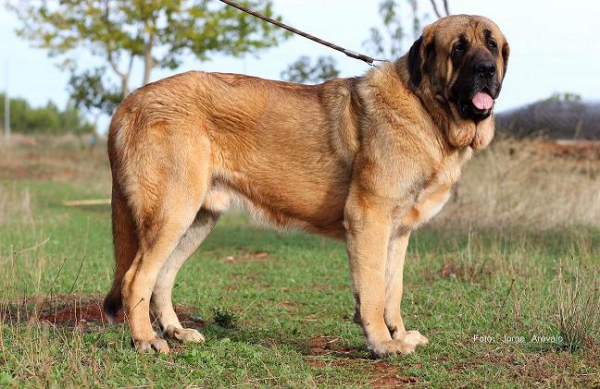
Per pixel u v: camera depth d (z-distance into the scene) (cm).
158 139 550
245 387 452
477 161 1353
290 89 582
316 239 1231
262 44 2155
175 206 548
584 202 1222
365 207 536
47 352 481
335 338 601
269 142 568
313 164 564
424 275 868
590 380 461
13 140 3716
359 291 534
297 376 475
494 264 864
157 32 2092
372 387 461
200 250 1148
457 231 1155
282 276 908
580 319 549
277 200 578
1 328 520
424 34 546
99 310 679
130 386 444
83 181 2372
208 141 566
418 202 550
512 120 1516
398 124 534
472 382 465
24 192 1773
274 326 640
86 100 2773
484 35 539
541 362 495
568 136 1535
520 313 643
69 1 2047
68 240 1165
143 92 568
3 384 439
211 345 552
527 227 1130
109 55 2144
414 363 514
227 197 585
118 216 562
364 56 629
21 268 848
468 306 691
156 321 600
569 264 839
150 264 545
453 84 534
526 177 1282
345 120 553
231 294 793
